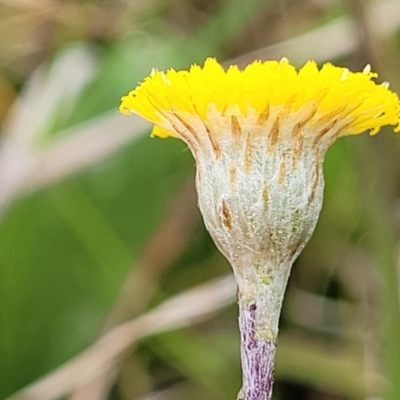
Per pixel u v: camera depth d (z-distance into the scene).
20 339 0.15
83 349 0.15
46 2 0.19
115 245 0.15
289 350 0.14
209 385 0.14
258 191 0.09
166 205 0.16
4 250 0.15
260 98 0.09
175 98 0.09
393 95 0.09
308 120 0.09
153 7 0.19
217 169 0.09
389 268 0.12
